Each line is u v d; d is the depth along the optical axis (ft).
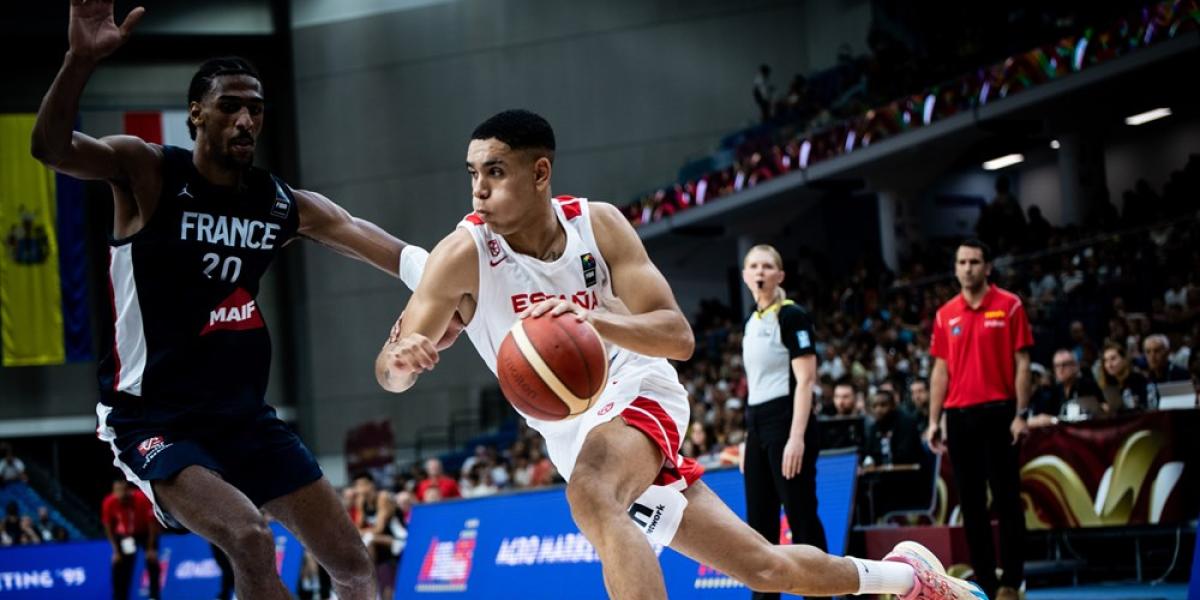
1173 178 55.36
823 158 69.56
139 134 92.68
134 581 47.29
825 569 12.41
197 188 12.61
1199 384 29.58
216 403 12.82
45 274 87.20
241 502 12.00
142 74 93.35
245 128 12.48
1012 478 21.74
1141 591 24.95
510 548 28.22
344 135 95.45
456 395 90.22
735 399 49.62
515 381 10.49
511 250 11.45
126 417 12.76
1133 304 45.55
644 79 90.02
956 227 80.74
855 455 22.06
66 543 42.37
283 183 13.42
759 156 74.13
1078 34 56.39
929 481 28.50
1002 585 21.83
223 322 12.87
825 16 84.02
